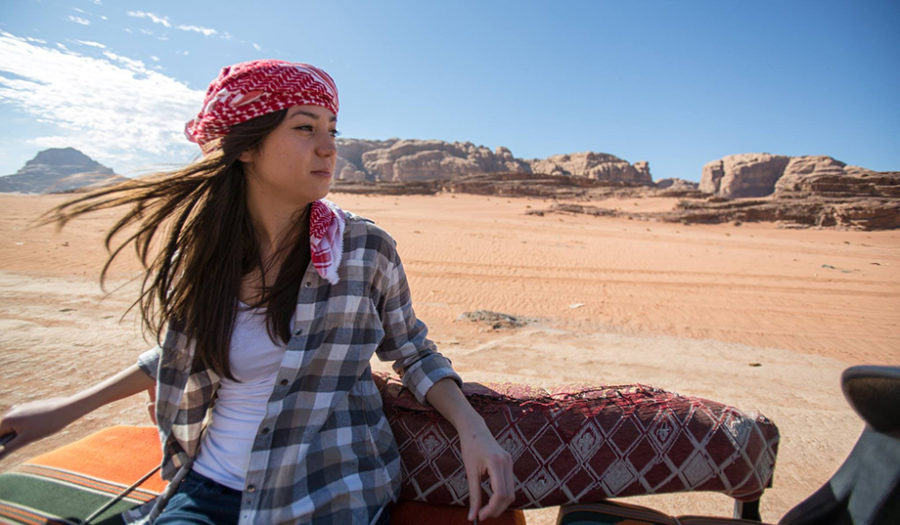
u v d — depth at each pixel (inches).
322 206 51.1
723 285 717.9
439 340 317.4
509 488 47.1
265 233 50.4
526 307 490.3
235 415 51.8
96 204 47.6
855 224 2352.4
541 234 1368.1
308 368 48.7
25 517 53.3
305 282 48.3
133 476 61.6
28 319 264.2
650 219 2374.5
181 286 49.2
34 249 577.9
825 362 339.0
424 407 57.4
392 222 1477.6
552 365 253.9
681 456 51.4
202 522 47.5
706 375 254.7
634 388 59.7
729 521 50.7
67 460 64.4
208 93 47.0
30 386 164.7
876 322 518.0
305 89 44.8
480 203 3083.2
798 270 940.6
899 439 36.5
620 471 51.8
